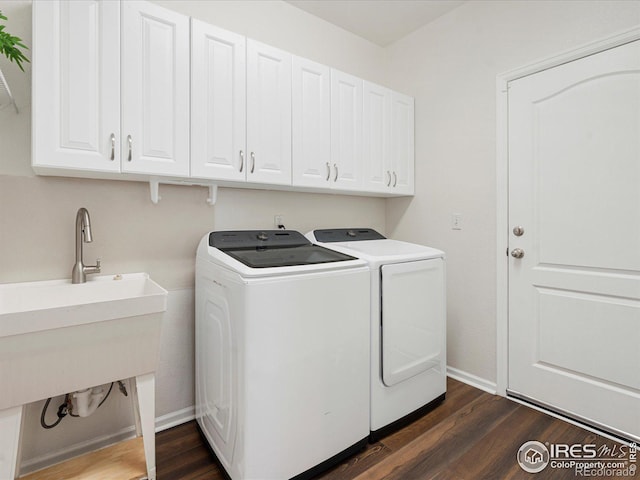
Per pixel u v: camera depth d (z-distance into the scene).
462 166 2.30
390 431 1.74
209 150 1.56
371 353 1.65
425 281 1.88
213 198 1.87
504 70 2.06
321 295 1.45
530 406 1.96
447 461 1.51
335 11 2.33
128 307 1.20
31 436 1.45
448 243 2.40
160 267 1.78
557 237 1.86
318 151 1.99
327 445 1.47
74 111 1.25
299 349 1.38
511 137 2.04
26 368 1.06
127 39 1.35
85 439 1.57
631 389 1.62
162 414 1.79
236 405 1.31
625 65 1.61
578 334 1.79
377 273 1.65
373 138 2.30
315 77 1.97
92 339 1.16
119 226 1.66
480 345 2.22
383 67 2.82
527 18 1.95
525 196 1.98
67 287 1.45
